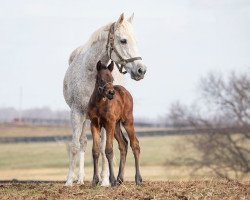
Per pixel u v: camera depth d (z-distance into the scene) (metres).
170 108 55.50
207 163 51.72
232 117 52.84
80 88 14.69
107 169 15.26
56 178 50.97
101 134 15.21
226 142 51.22
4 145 91.31
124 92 13.98
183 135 57.44
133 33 14.58
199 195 12.67
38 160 73.50
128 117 14.05
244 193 13.01
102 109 13.35
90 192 13.21
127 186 14.02
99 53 14.55
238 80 53.66
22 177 53.00
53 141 94.19
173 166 57.53
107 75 13.15
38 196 13.12
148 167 61.84
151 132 94.94
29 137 100.19
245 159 50.31
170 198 12.38
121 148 14.20
